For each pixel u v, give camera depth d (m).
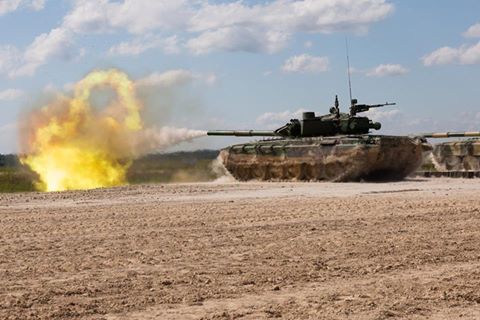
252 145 63.62
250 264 16.14
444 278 14.30
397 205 30.67
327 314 11.50
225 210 29.64
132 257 17.23
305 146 58.97
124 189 46.56
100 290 13.40
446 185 48.75
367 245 18.77
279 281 14.17
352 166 55.41
